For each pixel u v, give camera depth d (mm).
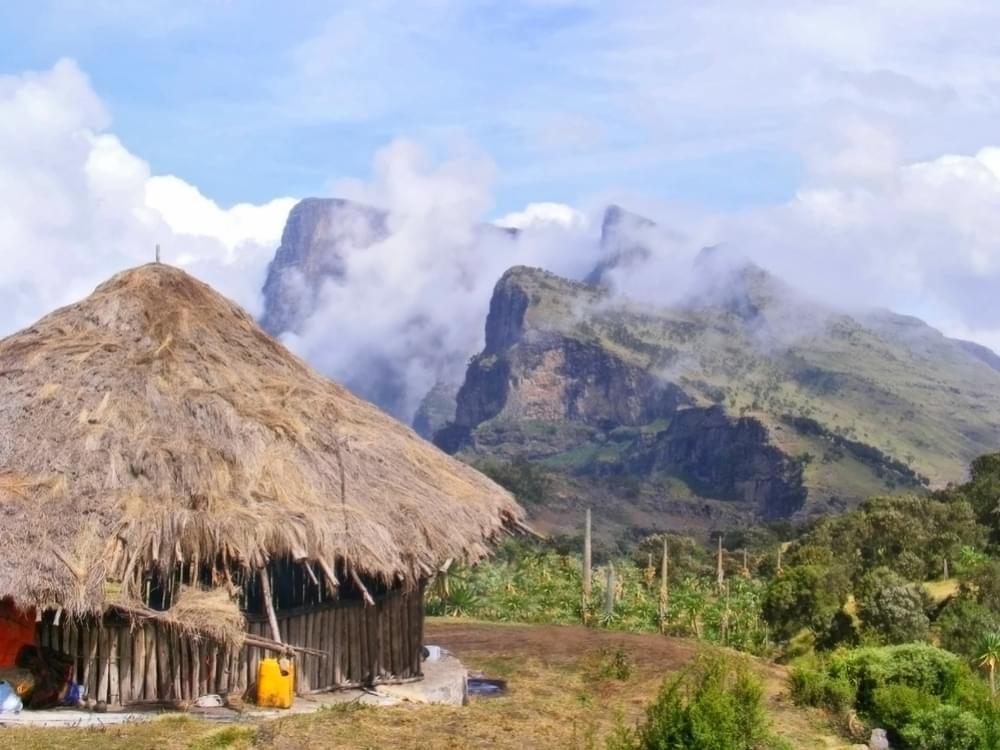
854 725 15516
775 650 47094
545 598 42781
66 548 12000
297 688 13977
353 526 13250
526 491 161000
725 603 50500
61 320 15336
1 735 11430
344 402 16250
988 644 36875
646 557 84000
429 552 13922
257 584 13883
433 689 15141
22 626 12898
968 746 14594
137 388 13945
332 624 14461
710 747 11594
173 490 12883
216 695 13297
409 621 15539
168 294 15617
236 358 15414
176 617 12195
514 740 12633
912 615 46531
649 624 42469
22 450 13102
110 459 12930
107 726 11969
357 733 12242
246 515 12633
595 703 15867
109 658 12875
